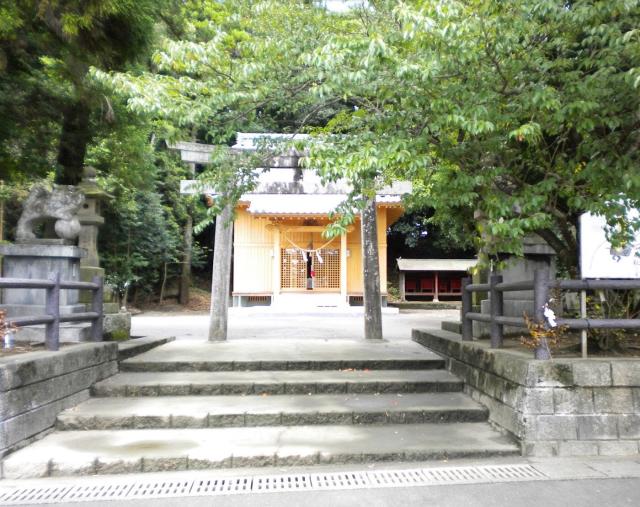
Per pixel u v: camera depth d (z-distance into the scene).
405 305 24.38
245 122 6.41
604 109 4.88
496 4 4.52
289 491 3.88
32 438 4.71
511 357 5.02
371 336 9.43
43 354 5.13
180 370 6.73
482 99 4.80
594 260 5.23
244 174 6.44
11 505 3.65
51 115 9.17
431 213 25.39
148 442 4.73
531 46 5.30
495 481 4.02
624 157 4.78
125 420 5.14
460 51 4.55
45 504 3.67
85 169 8.88
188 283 24.91
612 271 5.23
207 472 4.29
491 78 5.08
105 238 19.92
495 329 5.79
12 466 4.20
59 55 8.17
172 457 4.36
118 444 4.68
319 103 6.95
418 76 4.61
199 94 5.99
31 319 5.09
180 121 5.53
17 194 14.62
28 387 4.68
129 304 23.12
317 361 6.87
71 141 9.34
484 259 5.08
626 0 4.34
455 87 4.91
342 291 20.39
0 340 4.83
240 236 21.38
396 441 4.78
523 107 4.91
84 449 4.54
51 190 7.18
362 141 5.03
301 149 5.76
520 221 4.49
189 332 11.40
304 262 20.95
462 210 6.94
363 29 6.41
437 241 27.48
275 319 16.09
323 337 10.37
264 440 4.80
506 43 4.77
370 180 5.24
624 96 4.88
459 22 4.56
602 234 5.25
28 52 8.44
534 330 4.84
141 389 5.94
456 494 3.80
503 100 5.15
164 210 22.89
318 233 21.00
